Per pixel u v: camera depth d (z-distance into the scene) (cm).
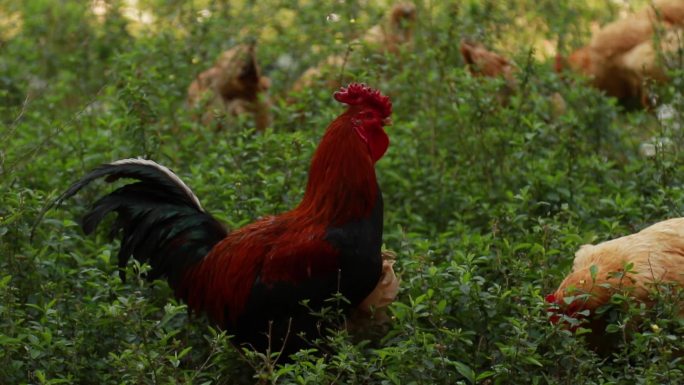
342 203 911
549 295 928
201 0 2159
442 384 856
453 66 1625
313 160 939
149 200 1009
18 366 874
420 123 1421
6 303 916
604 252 922
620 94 1784
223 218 1082
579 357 873
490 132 1330
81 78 1769
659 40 1583
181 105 1587
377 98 940
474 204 1215
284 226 932
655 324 850
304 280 904
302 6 2050
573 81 1620
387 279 955
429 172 1306
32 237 990
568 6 2112
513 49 1798
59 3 2222
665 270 887
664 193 1099
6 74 1767
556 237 1045
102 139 1278
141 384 823
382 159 1287
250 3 2048
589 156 1365
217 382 914
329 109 1341
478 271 1012
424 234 1192
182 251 986
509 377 850
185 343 984
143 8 2123
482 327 930
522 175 1262
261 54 1862
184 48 1697
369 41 1717
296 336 917
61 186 1215
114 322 915
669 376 820
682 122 1391
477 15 1798
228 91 1562
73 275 1013
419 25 1750
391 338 952
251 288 924
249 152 1290
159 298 1026
